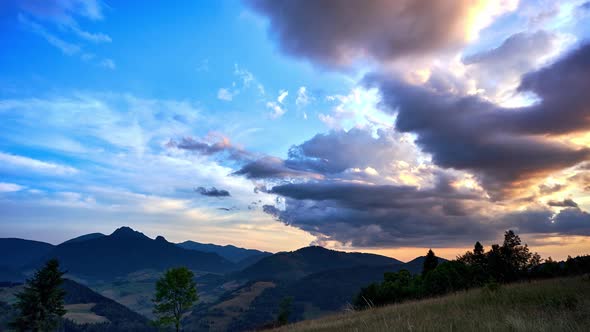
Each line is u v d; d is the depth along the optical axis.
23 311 59.00
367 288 50.38
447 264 45.03
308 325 20.73
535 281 19.28
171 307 53.38
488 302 13.23
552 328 7.31
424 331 8.30
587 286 13.60
